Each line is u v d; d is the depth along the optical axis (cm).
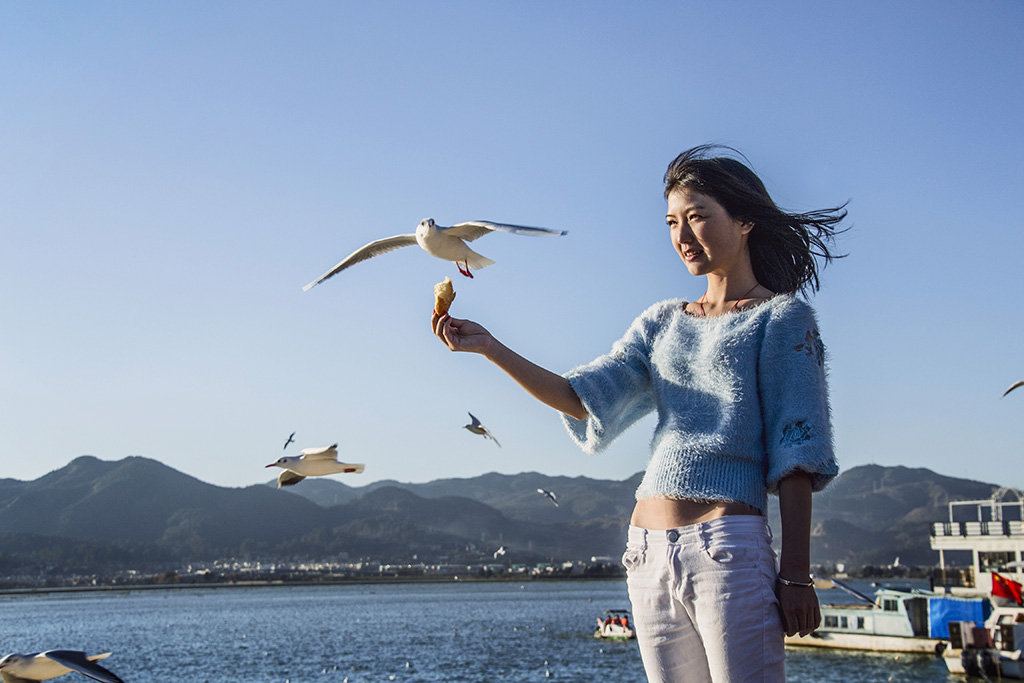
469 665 5706
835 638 5219
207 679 5266
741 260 435
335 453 707
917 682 4016
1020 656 3816
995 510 5816
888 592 5259
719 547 373
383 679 5156
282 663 6050
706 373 407
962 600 4841
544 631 8438
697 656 389
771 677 364
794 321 398
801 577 367
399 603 15725
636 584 407
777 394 394
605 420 431
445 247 490
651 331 450
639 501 418
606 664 5631
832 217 436
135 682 5138
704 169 421
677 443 402
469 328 435
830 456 374
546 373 438
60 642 8044
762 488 392
